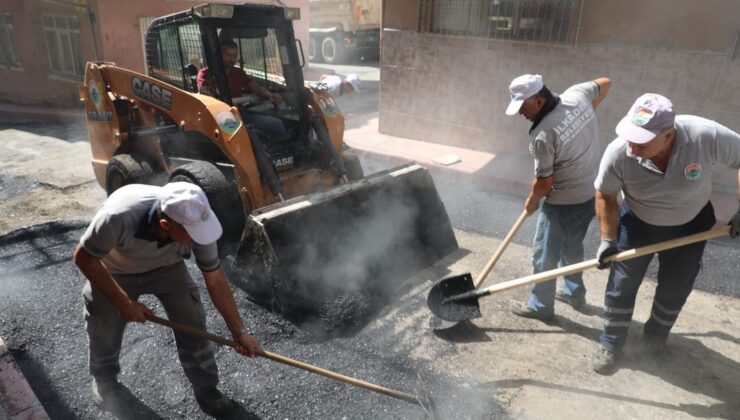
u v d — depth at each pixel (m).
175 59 4.82
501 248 3.59
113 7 9.53
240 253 3.69
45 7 10.09
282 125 4.74
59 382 3.04
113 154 5.38
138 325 3.49
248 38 4.62
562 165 3.23
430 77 7.28
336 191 3.95
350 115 9.75
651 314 3.22
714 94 5.41
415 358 3.27
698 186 2.69
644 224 2.94
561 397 2.95
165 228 2.23
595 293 3.99
